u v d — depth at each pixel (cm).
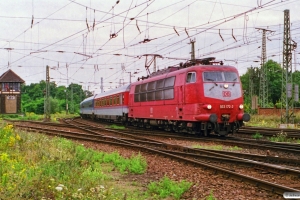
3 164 987
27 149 1325
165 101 2480
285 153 1529
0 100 7538
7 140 1431
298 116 3878
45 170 992
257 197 838
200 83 2102
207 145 1825
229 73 2167
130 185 1010
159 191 913
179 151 1584
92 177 1015
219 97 2106
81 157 1316
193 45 3403
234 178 1007
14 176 868
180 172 1133
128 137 2278
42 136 1791
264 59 4762
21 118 5650
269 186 878
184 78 2217
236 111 2144
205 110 2083
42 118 5531
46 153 1244
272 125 3378
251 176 1039
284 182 989
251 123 3688
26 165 1034
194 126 2183
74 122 4412
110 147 1767
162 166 1254
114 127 3266
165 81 2497
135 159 1313
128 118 3425
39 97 11138
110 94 4078
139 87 3011
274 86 8244
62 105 9881
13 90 7619
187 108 2183
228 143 1833
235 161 1245
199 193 891
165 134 2420
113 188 905
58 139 1880
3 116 6244
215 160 1316
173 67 2556
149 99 2770
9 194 752
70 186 861
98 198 784
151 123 2828
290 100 3544
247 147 1716
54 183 871
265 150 1617
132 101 3177
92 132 2528
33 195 775
